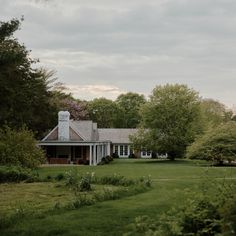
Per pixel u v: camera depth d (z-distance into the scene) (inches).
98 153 2386.8
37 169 1432.1
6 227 454.0
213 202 304.8
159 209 541.0
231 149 1790.1
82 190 835.4
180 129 2315.5
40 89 1961.1
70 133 2297.0
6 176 1083.9
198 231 282.8
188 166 1695.4
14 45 1536.7
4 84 1434.5
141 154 3137.3
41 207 614.5
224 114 3752.5
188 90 2359.7
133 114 4517.7
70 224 458.3
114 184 945.5
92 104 4436.5
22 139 1406.3
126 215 506.6
